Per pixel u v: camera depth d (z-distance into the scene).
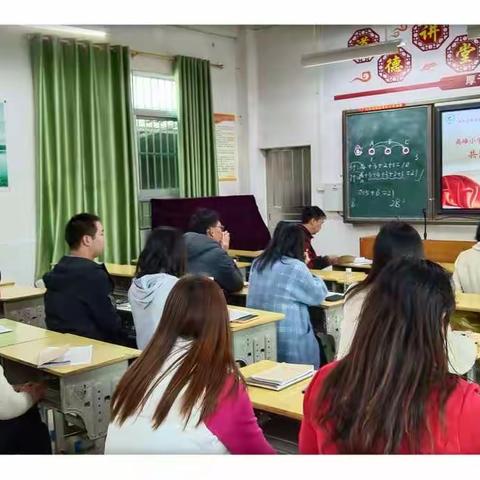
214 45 7.47
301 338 3.38
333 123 7.07
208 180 7.26
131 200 6.46
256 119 7.80
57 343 2.82
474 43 5.93
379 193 6.68
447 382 1.05
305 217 5.11
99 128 6.16
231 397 1.47
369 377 1.05
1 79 5.60
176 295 1.56
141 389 1.46
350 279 4.36
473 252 3.62
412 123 6.36
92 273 3.13
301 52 7.27
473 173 6.00
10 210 5.71
